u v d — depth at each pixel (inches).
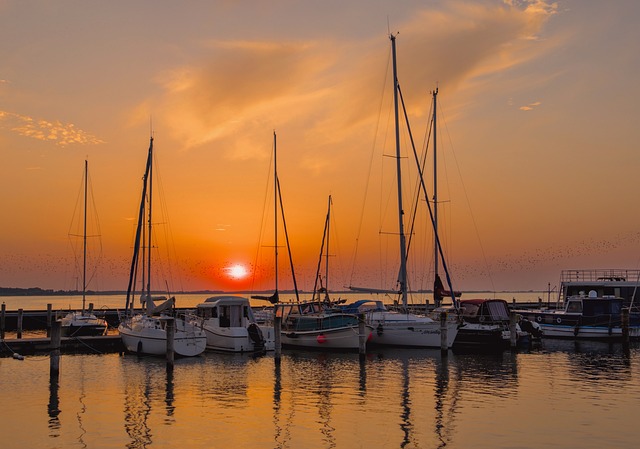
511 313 1507.1
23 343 1473.9
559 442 699.4
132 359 1376.7
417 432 740.7
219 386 1039.0
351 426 770.2
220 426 776.3
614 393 962.1
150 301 1582.2
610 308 1729.8
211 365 1277.1
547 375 1133.7
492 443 696.4
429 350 1504.7
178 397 951.0
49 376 1141.1
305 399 929.5
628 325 1595.7
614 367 1235.2
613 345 1638.8
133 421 803.4
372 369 1215.6
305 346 1525.6
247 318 1545.3
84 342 1528.1
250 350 1453.0
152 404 903.1
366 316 1553.9
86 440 718.5
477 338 1528.1
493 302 1662.2
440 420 794.2
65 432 753.0
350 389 1003.9
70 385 1053.8
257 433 744.3
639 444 691.4
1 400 932.6
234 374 1162.6
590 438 713.0
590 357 1393.9
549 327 1781.5
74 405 898.1
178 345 1374.3
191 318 1534.2
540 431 741.3
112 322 2493.8
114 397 952.9
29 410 867.4
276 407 877.8
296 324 1579.7
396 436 725.9
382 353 1460.4
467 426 765.3
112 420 809.5
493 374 1146.7
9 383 1073.5
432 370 1198.3
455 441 704.4
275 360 1291.8
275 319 1304.1
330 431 748.6
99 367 1256.2
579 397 931.3
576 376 1122.0
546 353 1471.5
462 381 1071.0
